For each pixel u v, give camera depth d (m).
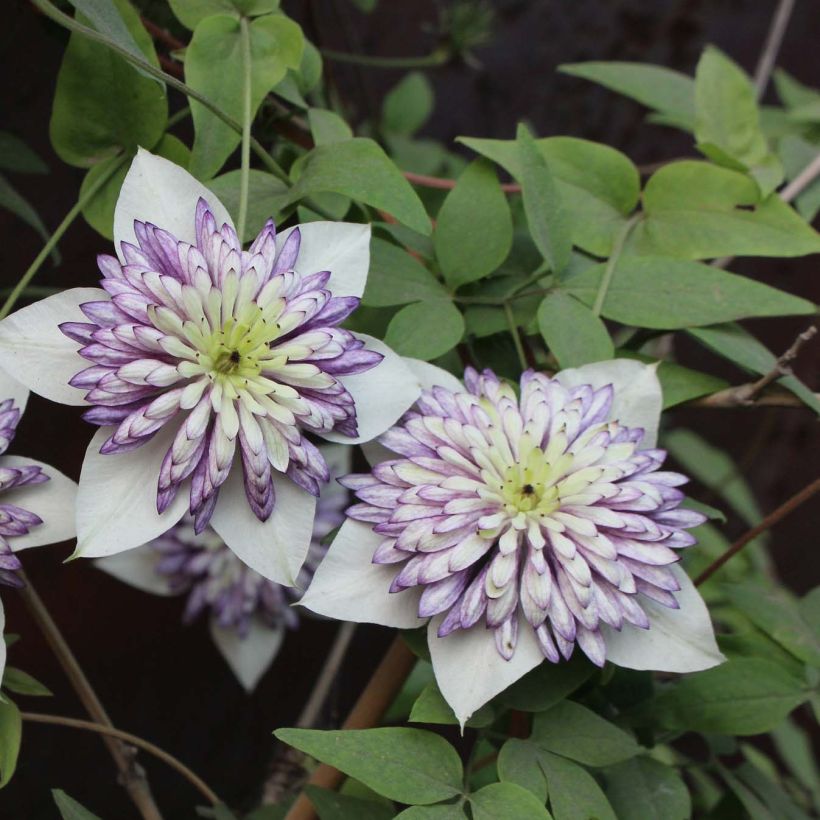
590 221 0.43
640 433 0.37
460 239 0.41
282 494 0.34
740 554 0.56
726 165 0.45
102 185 0.41
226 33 0.40
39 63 0.49
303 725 0.52
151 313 0.33
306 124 0.45
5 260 0.51
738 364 0.40
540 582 0.34
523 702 0.37
